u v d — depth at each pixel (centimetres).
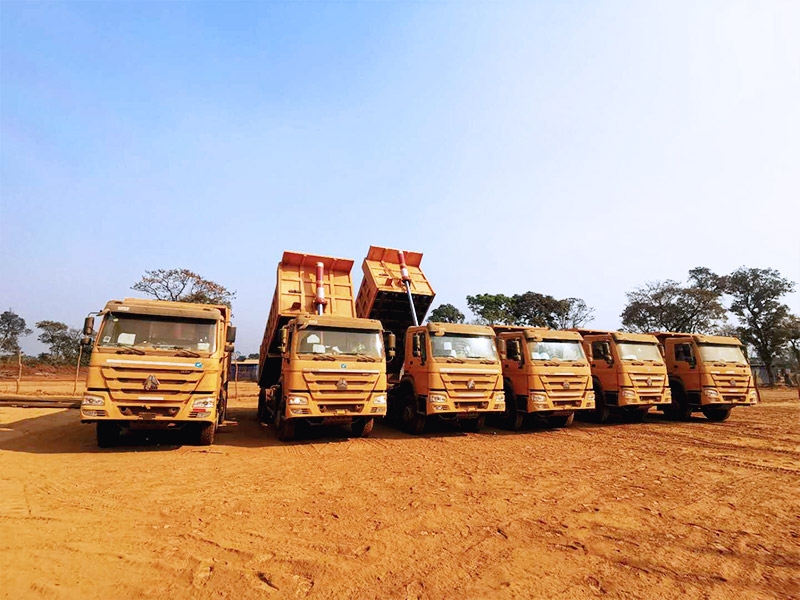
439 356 1170
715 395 1479
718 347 1559
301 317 1050
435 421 1379
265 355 1394
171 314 931
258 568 393
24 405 1544
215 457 863
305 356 1010
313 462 840
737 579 385
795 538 482
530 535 484
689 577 389
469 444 1061
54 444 962
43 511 525
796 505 601
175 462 812
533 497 627
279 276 1317
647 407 1428
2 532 454
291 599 343
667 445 1058
